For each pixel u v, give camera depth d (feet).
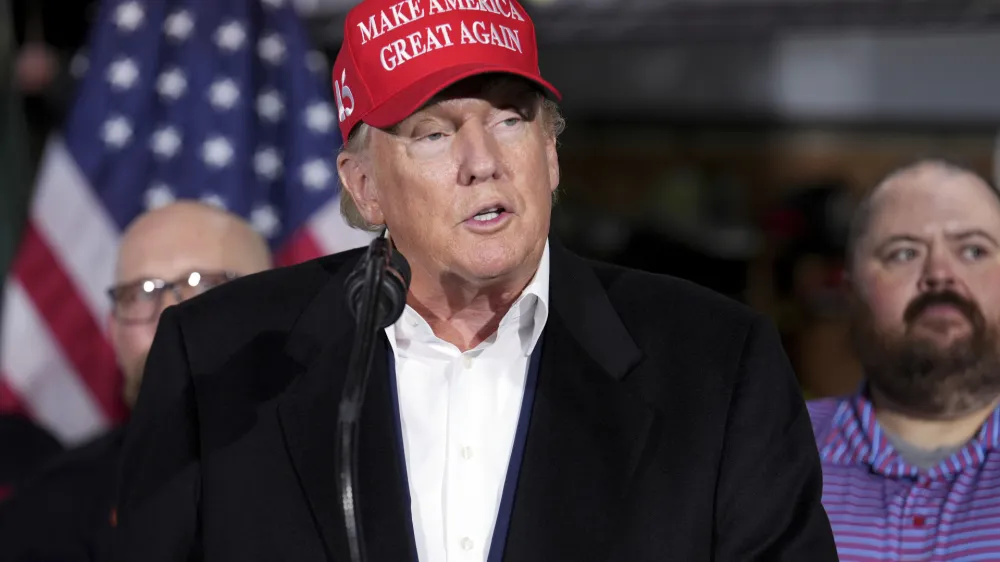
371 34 14.23
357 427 11.46
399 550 13.60
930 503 17.07
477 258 13.44
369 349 11.65
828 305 37.09
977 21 30.37
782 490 13.47
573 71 39.65
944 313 17.39
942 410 17.58
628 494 13.57
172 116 29.89
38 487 23.16
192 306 15.26
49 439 29.09
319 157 29.60
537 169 13.73
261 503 13.93
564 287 14.99
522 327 14.74
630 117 39.73
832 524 17.44
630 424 13.87
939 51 36.65
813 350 36.73
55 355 29.55
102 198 29.76
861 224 18.34
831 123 38.42
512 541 13.50
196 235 21.79
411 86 13.53
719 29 32.17
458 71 13.35
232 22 30.04
